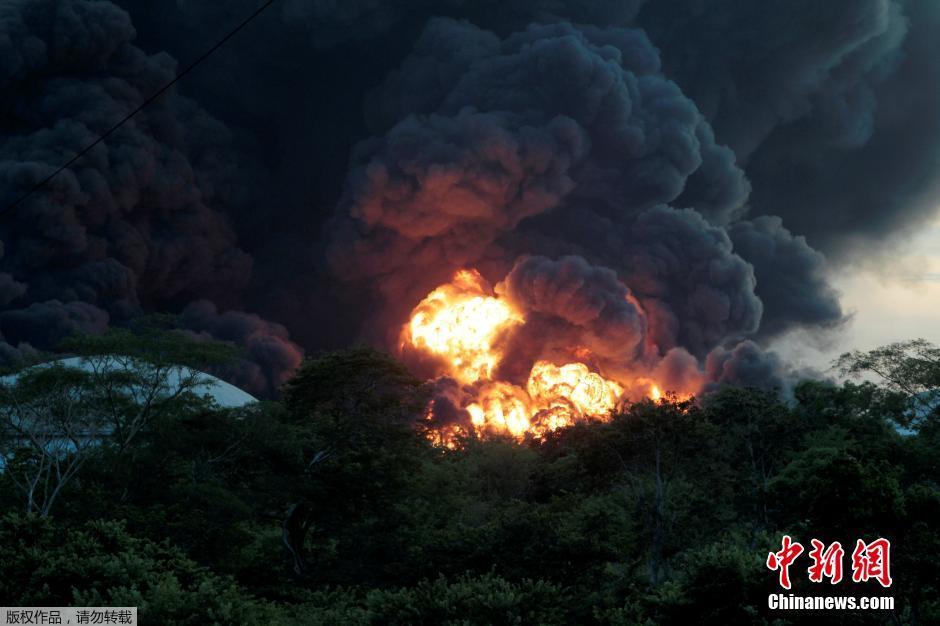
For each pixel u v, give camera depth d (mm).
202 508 45312
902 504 24438
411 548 45500
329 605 41250
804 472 29984
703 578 23844
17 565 25250
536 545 39094
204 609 24469
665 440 43062
